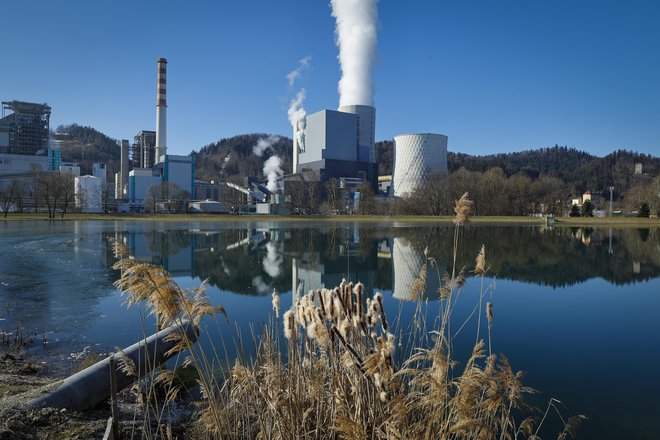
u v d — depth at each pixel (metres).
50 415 5.38
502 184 104.75
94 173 155.50
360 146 165.00
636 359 9.38
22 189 96.56
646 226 74.19
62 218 80.00
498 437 5.43
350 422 3.25
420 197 107.06
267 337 5.22
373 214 109.00
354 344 3.92
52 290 16.30
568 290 17.61
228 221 84.75
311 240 41.50
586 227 70.19
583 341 10.56
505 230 59.94
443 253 31.06
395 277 20.70
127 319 12.18
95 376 6.48
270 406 4.17
